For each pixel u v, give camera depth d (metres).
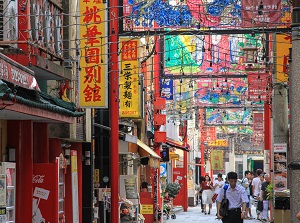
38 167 23.20
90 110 31.03
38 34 22.45
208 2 30.38
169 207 53.38
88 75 27.86
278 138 38.66
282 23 27.88
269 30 28.81
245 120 81.81
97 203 32.28
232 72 47.69
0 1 21.38
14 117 21.31
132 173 45.69
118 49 31.66
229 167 130.25
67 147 28.09
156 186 42.66
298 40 18.97
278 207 32.09
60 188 25.75
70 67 26.34
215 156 107.25
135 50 35.81
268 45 36.06
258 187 51.62
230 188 26.25
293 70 19.03
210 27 30.33
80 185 29.92
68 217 27.58
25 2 21.64
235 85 60.78
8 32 21.58
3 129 21.88
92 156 31.09
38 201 23.14
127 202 34.31
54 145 25.66
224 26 30.25
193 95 61.94
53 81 26.34
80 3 27.11
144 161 42.41
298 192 18.80
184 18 30.78
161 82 49.44
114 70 29.31
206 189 60.69
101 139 33.66
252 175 59.34
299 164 18.81
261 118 70.56
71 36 27.88
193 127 83.75
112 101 31.44
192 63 44.19
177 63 46.41
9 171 19.86
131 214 34.44
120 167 41.47
